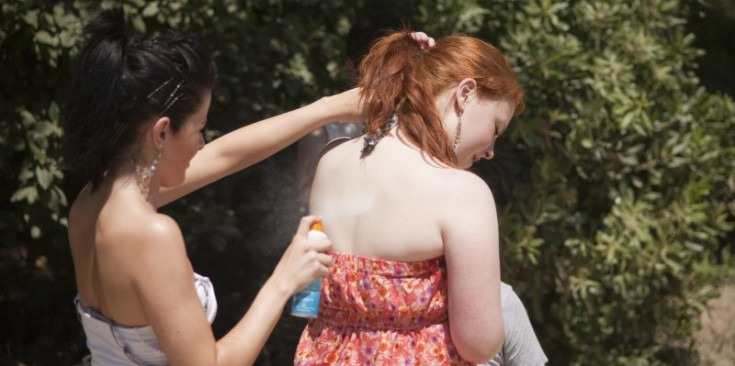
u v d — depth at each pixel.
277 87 5.11
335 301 2.62
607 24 5.62
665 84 5.79
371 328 2.57
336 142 2.85
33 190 4.71
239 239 5.24
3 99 4.67
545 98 5.31
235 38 4.97
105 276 2.26
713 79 10.23
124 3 4.65
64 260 5.29
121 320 2.28
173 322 2.21
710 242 6.27
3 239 4.91
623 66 5.48
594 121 5.39
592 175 5.61
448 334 2.56
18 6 4.50
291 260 2.41
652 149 5.71
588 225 5.66
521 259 5.26
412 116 2.64
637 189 5.83
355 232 2.60
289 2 5.20
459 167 2.63
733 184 6.27
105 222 2.25
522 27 5.27
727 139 6.38
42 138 4.69
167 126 2.25
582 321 5.64
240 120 5.00
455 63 2.66
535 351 3.11
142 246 2.21
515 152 5.43
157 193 2.31
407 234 2.52
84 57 2.25
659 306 5.94
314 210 2.74
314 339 2.67
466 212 2.49
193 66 2.26
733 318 7.36
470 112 2.64
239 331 2.32
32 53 4.69
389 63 2.74
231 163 2.86
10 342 5.51
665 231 5.77
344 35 5.25
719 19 10.98
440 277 2.55
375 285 2.54
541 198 5.38
